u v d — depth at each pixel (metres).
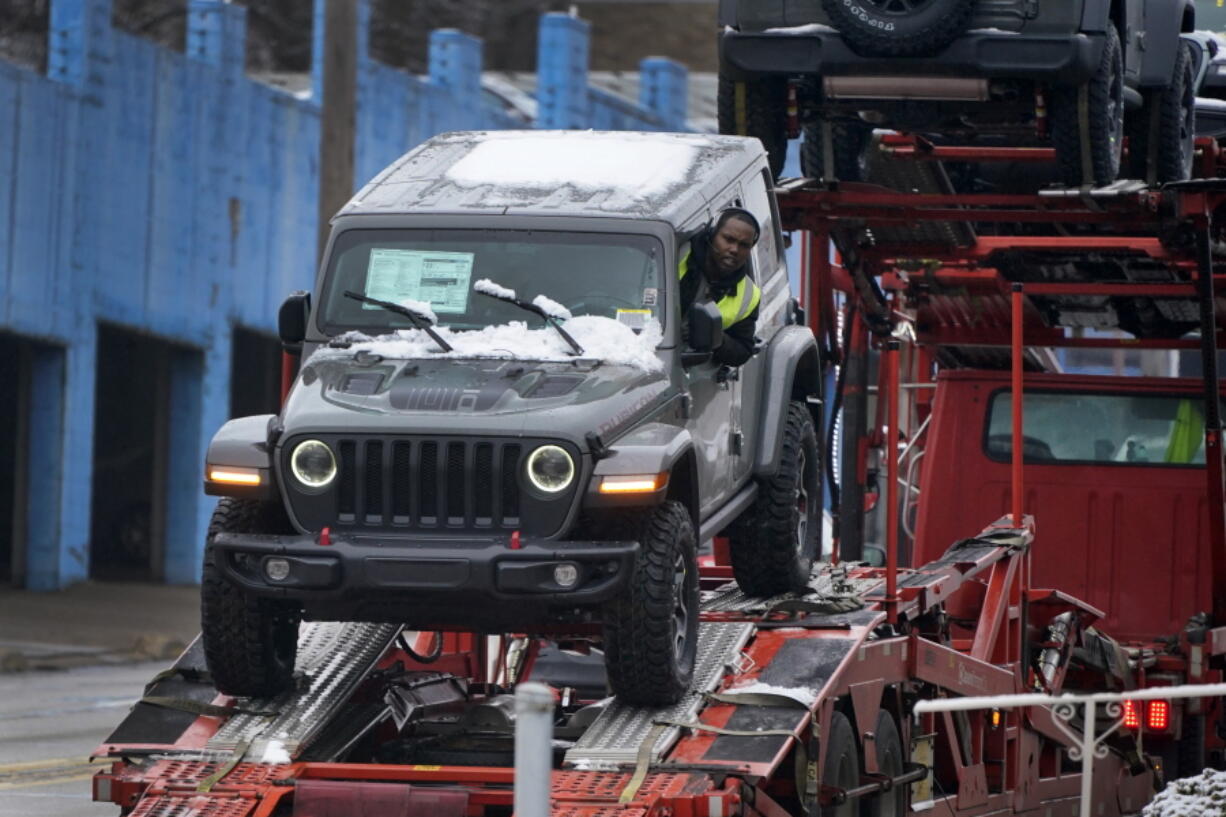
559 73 145.62
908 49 48.31
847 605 40.00
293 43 189.25
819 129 53.78
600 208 38.22
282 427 34.97
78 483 114.31
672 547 34.75
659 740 34.25
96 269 113.81
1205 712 52.81
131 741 36.00
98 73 113.12
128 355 129.50
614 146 41.09
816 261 55.69
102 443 129.88
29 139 107.62
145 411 129.88
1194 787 37.69
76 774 54.38
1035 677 49.62
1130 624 55.75
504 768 34.56
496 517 34.12
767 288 42.62
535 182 39.41
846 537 58.03
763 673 36.53
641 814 31.98
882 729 39.66
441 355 36.44
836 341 57.56
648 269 37.53
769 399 41.22
